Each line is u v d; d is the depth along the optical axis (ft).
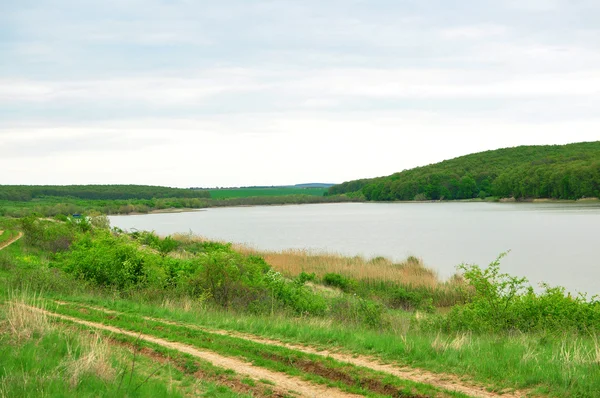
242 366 32.14
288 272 119.96
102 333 38.99
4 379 24.84
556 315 51.01
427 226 324.39
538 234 248.52
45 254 120.98
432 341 37.29
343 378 30.25
